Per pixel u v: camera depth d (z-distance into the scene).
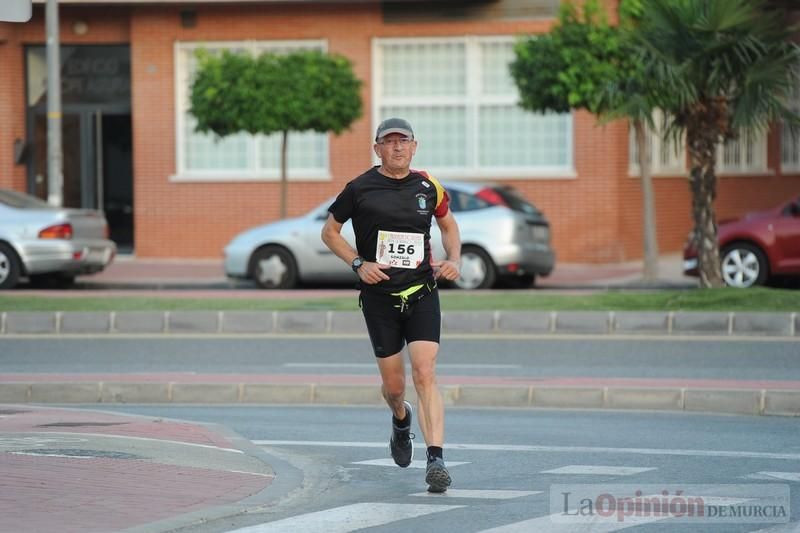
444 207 21.66
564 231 68.75
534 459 24.39
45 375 35.25
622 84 47.84
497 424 28.91
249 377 34.34
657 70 45.94
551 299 46.53
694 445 25.83
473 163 70.25
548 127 69.38
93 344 42.47
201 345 42.03
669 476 22.44
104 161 74.06
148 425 27.17
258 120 61.72
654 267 57.47
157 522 18.36
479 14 69.69
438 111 70.44
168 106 71.81
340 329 45.09
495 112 70.00
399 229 21.12
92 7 72.31
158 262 71.31
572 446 25.83
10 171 73.56
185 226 72.06
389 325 21.39
